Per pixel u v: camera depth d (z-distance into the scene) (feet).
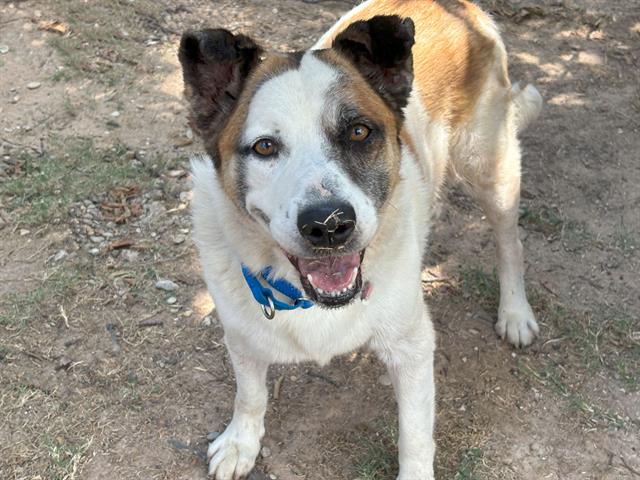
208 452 2.08
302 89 1.57
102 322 2.43
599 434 2.17
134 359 2.33
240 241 1.70
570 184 3.05
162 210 2.83
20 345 2.35
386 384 2.30
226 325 1.88
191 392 2.26
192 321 2.45
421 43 2.20
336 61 1.67
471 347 2.42
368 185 1.60
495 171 2.37
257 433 2.10
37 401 2.20
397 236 1.75
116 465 2.06
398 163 1.72
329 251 1.49
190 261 2.65
